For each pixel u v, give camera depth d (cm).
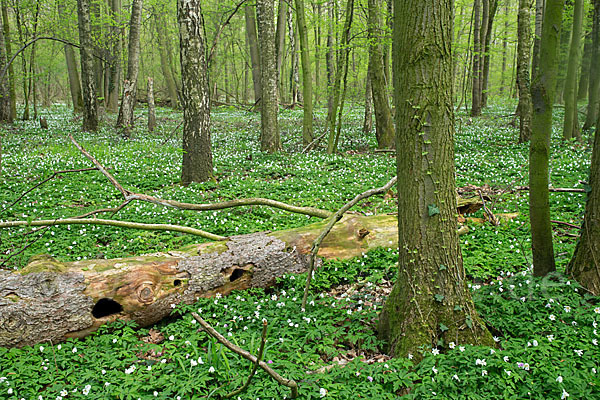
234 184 1033
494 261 570
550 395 308
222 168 1238
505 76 3475
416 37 342
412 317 368
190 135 1068
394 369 339
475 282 536
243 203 559
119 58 2833
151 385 334
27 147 1577
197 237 687
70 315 403
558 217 731
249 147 1622
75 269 427
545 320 398
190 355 376
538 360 341
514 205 836
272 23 1412
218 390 326
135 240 670
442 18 338
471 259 568
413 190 365
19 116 2686
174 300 462
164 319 470
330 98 1881
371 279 523
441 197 361
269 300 479
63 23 2323
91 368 361
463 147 1524
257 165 1291
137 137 1891
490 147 1514
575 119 1512
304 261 555
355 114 2812
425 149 355
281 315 439
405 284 378
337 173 1157
